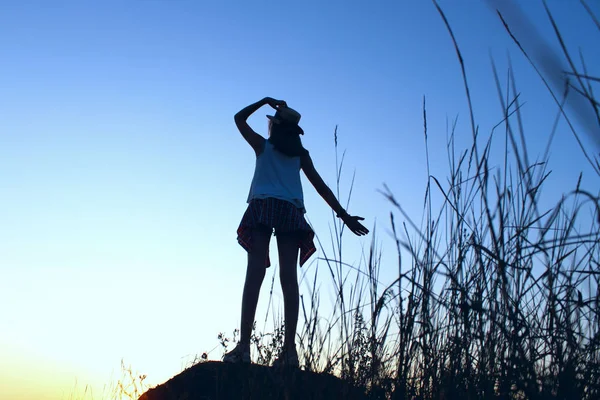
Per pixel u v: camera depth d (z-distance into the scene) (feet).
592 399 6.60
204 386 11.87
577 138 5.43
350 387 9.04
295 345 12.21
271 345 11.84
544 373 6.95
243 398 10.81
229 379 11.67
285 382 10.05
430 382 8.23
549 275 6.44
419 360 8.40
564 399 6.25
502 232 6.50
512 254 6.82
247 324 12.70
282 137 14.06
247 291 12.92
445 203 8.03
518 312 6.61
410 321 7.98
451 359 7.68
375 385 8.87
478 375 7.26
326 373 9.81
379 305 7.95
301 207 13.70
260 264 13.10
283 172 13.73
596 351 6.77
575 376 6.41
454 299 7.27
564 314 6.81
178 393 12.13
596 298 6.52
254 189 13.65
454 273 7.55
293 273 13.29
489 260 7.07
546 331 6.92
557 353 6.60
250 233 13.33
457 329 7.54
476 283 7.22
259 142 14.07
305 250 13.55
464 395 7.41
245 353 12.32
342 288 9.59
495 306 6.57
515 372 6.44
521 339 6.48
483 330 7.19
